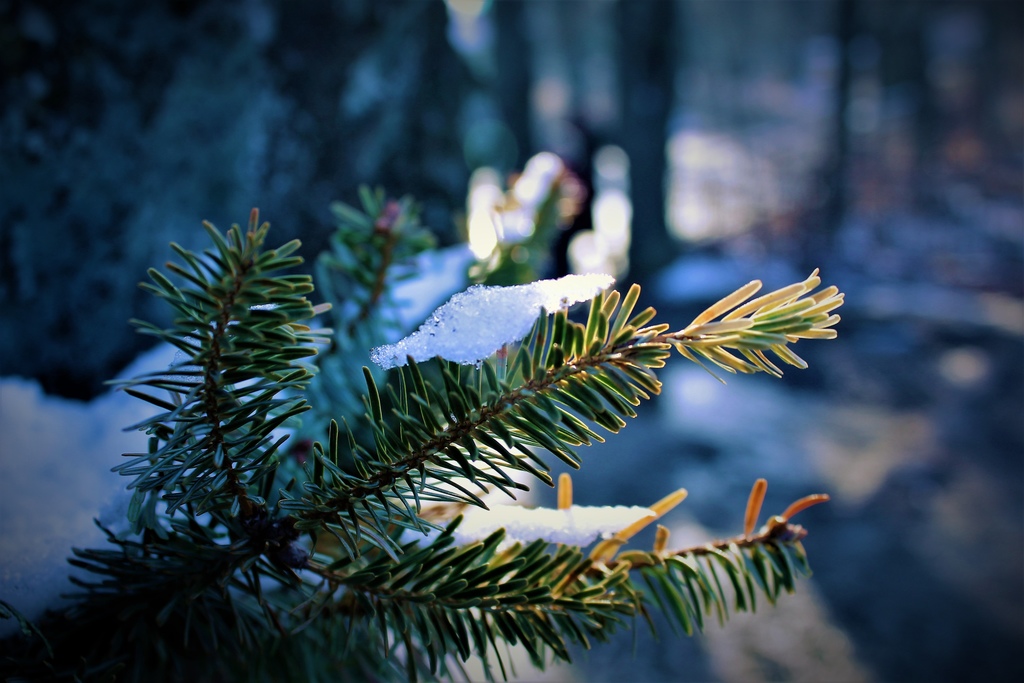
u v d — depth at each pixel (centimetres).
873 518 199
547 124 899
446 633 26
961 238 497
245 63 60
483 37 432
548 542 28
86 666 25
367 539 26
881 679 145
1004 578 178
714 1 1278
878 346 322
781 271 414
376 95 75
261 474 24
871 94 947
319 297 48
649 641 138
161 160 53
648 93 392
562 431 23
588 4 1166
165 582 25
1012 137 909
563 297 22
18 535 30
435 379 34
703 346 22
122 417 38
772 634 151
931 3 1099
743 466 220
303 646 29
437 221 82
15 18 44
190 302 22
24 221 44
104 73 49
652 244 393
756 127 1030
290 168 65
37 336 45
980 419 260
